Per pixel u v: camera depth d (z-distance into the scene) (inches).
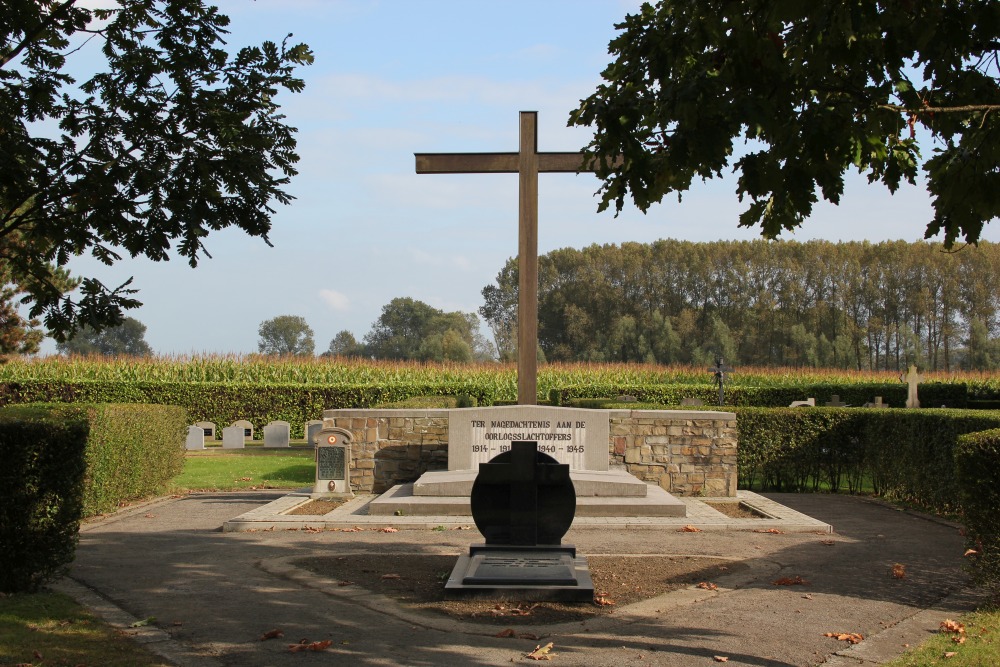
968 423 450.9
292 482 639.8
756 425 607.2
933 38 191.0
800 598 279.3
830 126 193.2
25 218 232.4
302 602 272.2
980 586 294.5
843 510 498.0
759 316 2689.5
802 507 512.4
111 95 231.0
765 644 229.8
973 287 2524.6
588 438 492.4
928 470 491.5
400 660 216.4
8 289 746.8
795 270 2701.8
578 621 250.1
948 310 2561.5
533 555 296.0
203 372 1263.5
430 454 526.6
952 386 1176.2
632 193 205.0
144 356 1315.2
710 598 277.6
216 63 235.3
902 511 494.3
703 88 186.5
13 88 230.1
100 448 464.1
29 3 225.9
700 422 525.0
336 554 349.7
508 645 228.2
